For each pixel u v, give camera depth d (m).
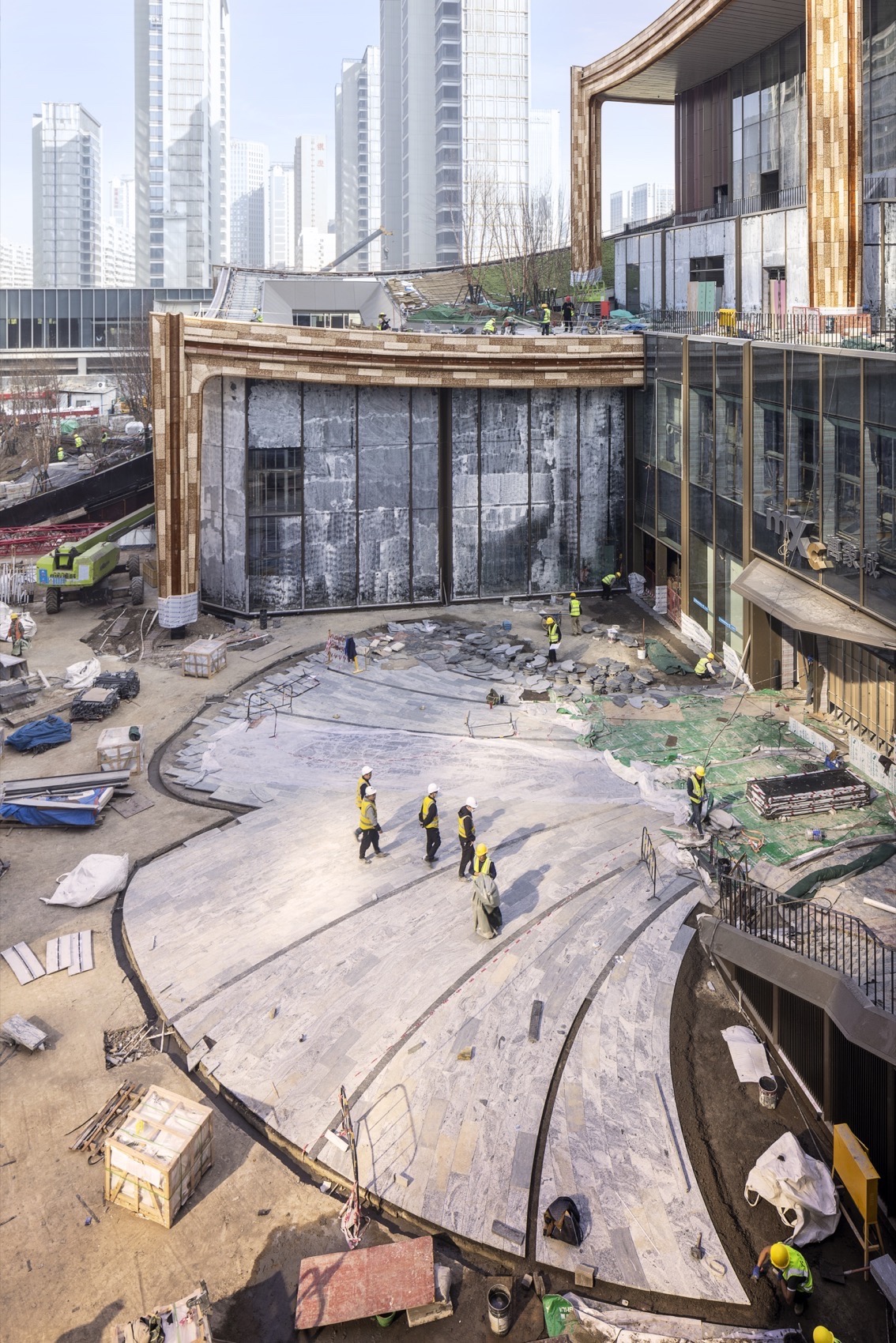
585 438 47.31
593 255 62.88
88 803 27.70
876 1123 15.46
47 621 46.47
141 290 129.38
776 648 35.72
